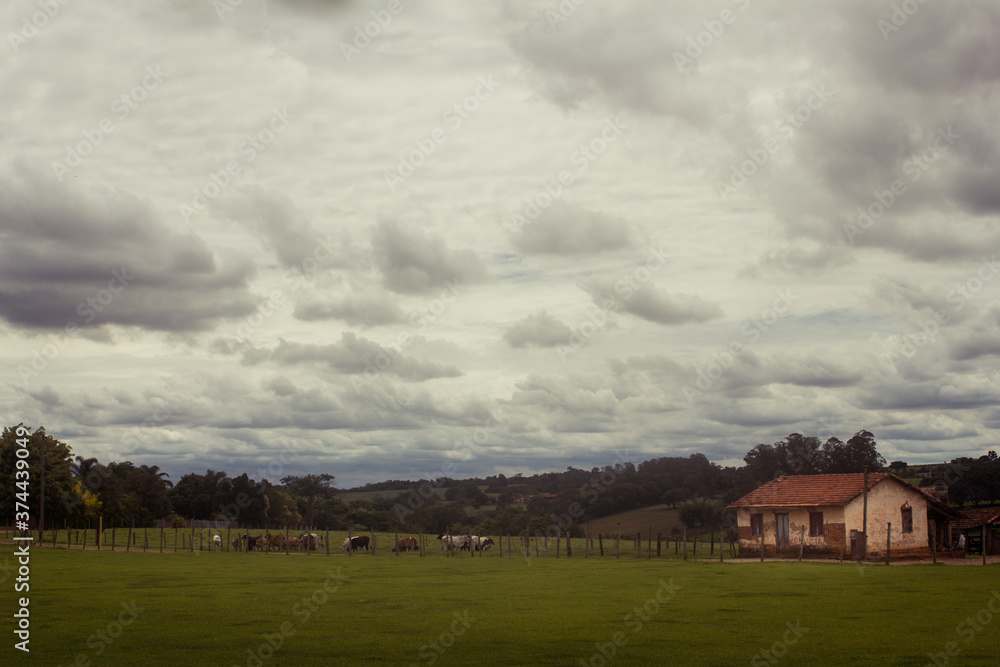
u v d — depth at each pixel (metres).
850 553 48.47
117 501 94.38
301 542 67.50
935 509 53.41
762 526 53.03
